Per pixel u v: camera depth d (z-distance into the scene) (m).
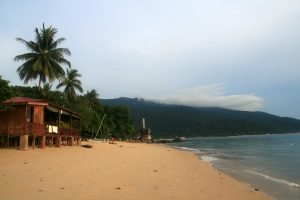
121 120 114.94
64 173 15.04
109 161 21.72
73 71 66.44
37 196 10.43
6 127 26.91
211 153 44.91
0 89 25.62
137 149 42.00
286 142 93.25
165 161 25.80
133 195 11.50
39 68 44.81
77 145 38.00
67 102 61.88
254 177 19.31
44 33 46.62
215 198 12.35
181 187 13.93
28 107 28.50
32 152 23.98
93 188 12.12
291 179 18.75
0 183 12.15
